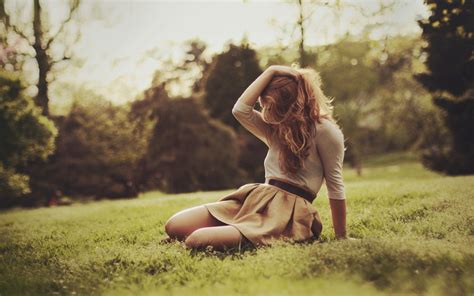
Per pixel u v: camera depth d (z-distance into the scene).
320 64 27.72
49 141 10.30
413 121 26.23
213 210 3.77
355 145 31.58
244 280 2.66
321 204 6.07
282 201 3.63
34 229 6.19
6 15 16.06
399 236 3.71
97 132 21.45
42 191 19.55
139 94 24.70
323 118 3.72
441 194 5.76
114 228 5.45
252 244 3.51
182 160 25.41
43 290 2.88
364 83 28.92
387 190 6.84
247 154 27.73
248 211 3.70
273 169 3.76
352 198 6.14
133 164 22.69
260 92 3.77
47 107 17.81
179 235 3.79
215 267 2.97
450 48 11.58
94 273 3.09
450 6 10.66
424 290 2.41
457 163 14.95
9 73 9.80
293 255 2.96
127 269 3.14
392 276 2.58
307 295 2.30
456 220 4.16
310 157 3.67
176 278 2.88
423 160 16.27
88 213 7.93
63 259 3.80
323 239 3.83
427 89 13.15
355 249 2.99
